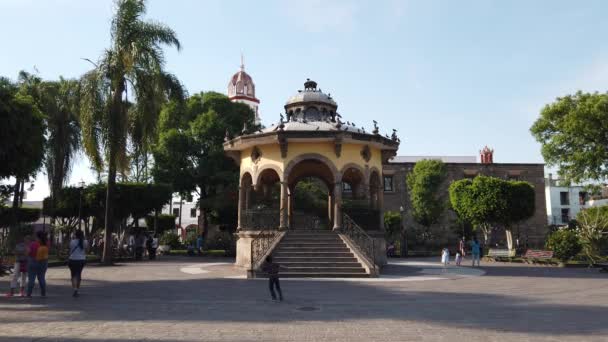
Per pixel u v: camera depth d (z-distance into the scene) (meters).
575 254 24.22
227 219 37.53
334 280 15.41
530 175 52.84
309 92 23.53
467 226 49.94
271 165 20.58
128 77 23.70
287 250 17.88
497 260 29.45
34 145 13.45
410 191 51.53
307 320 8.43
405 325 7.98
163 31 23.98
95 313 9.06
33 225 36.75
